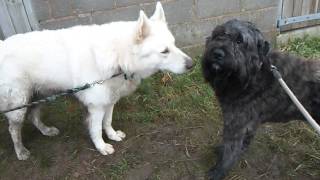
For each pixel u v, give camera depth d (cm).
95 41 130
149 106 178
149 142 158
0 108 139
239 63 108
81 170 147
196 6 199
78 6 180
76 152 155
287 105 124
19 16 177
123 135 161
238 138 127
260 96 121
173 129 165
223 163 132
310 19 227
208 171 141
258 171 143
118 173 144
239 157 134
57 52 132
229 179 139
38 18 178
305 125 163
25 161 152
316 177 139
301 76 120
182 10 197
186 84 190
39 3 174
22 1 173
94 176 144
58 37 134
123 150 155
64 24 183
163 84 192
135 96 184
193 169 144
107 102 139
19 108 130
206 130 163
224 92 123
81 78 133
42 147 159
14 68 130
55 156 154
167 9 195
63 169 148
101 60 128
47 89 142
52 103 181
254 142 155
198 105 178
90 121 145
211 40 117
